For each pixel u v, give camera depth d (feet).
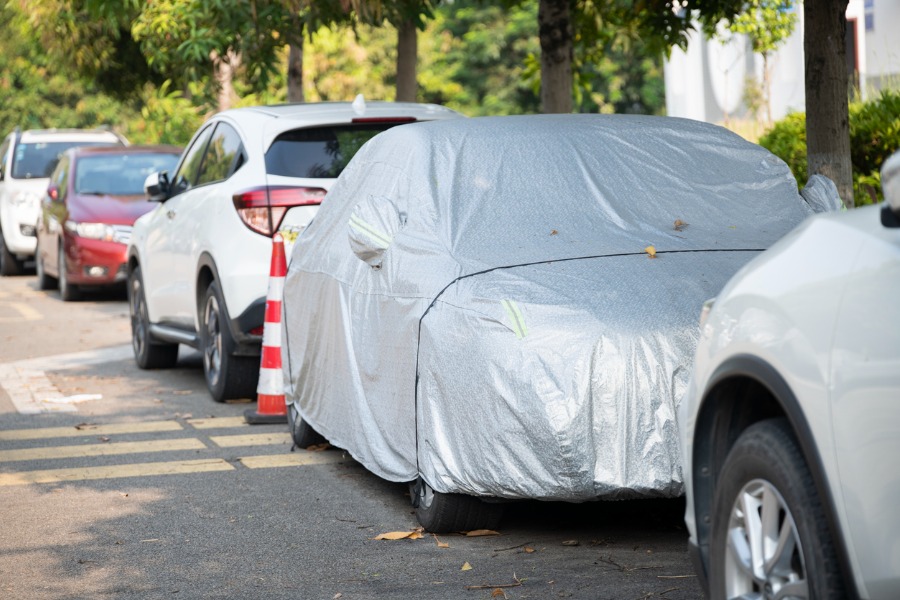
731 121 76.59
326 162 34.32
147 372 44.32
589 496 19.35
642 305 20.04
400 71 57.72
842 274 12.51
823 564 12.44
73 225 69.00
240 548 22.45
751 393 14.47
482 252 22.21
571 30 48.60
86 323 59.98
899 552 11.57
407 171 24.68
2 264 90.07
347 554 21.86
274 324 33.83
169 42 59.57
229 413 35.68
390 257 23.34
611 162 24.62
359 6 43.93
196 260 36.94
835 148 32.14
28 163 89.45
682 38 51.98
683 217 23.58
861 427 11.88
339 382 25.68
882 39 68.23
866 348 11.88
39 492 26.89
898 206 11.53
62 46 82.89
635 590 19.27
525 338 19.74
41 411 36.70
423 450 21.33
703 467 15.03
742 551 13.88
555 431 19.11
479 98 208.03
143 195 71.10
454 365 20.52
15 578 20.97
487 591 19.57
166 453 30.55
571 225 23.08
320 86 167.22
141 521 24.43
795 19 63.05
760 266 14.08
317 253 27.81
